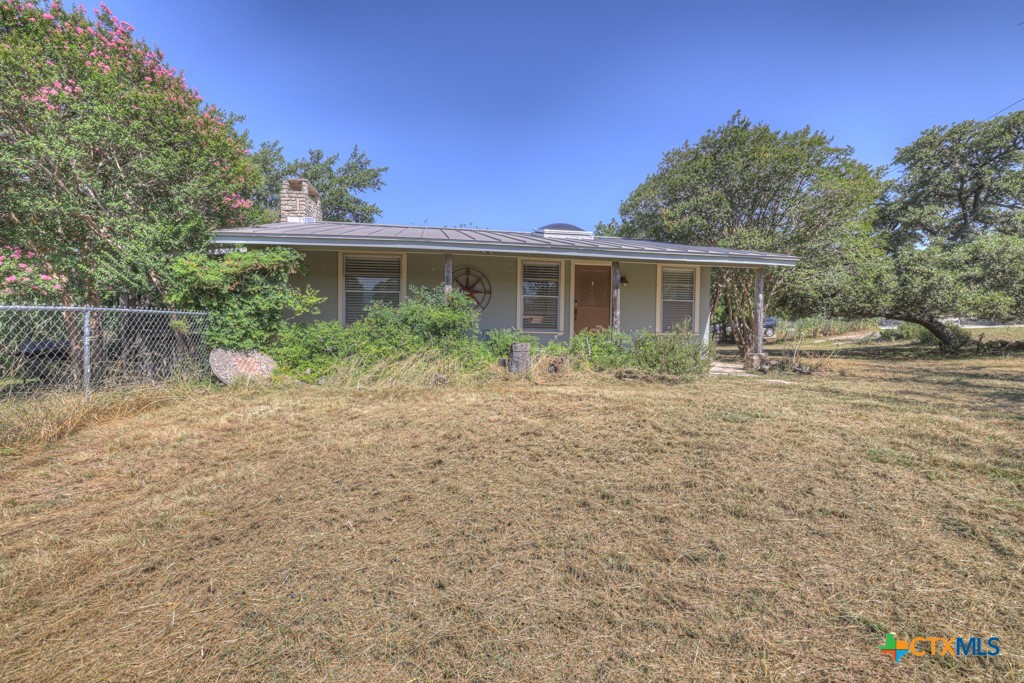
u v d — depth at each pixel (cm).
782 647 166
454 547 235
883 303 1232
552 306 1001
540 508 279
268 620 179
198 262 679
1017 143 1797
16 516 268
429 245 752
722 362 1114
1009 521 262
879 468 344
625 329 1035
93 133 737
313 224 1032
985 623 178
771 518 267
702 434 426
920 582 205
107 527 255
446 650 164
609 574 212
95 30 848
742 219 1373
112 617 181
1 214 757
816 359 1137
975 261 1291
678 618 182
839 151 1325
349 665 157
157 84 902
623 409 517
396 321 762
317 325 749
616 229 2209
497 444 398
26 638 169
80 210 739
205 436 418
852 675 152
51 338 608
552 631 175
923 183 1917
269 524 258
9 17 766
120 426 443
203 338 668
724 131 1506
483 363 745
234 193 930
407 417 482
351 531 251
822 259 1187
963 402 579
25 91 719
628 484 314
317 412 502
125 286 786
